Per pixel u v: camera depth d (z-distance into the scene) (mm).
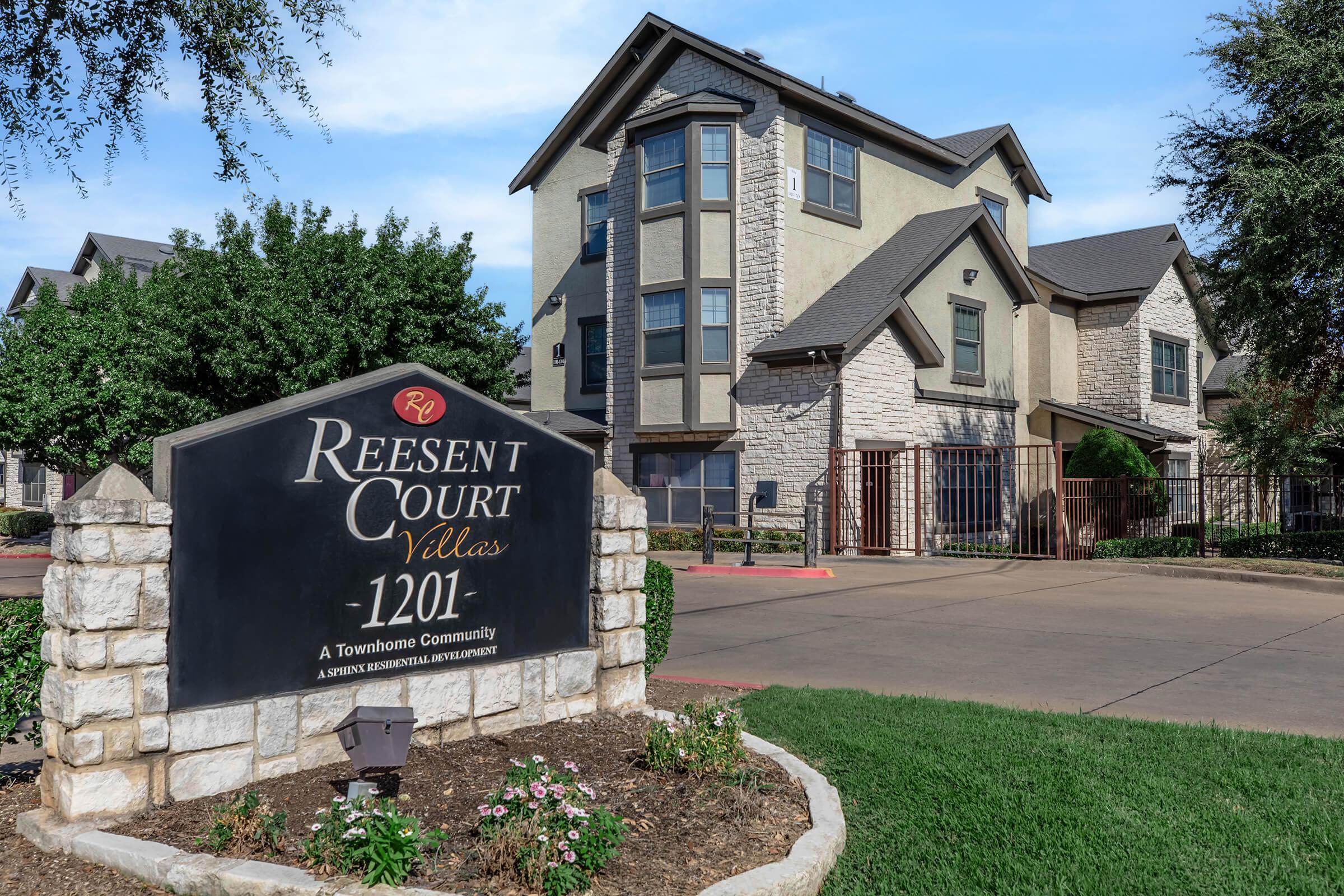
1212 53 17656
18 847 4664
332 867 4152
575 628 6984
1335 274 15484
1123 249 30797
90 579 4723
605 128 24984
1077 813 5188
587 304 27406
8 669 5363
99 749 4758
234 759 5188
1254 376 19656
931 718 7180
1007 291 25625
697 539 22156
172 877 4207
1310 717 7527
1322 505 28609
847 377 20656
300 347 17969
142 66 8852
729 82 22828
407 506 5988
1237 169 16469
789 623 12195
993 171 28578
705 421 22391
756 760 5988
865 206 24078
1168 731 6824
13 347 26578
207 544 5137
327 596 5609
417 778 5461
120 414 25281
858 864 4695
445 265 20156
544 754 5996
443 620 6160
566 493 6938
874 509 21078
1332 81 15711
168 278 22000
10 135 8562
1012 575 17297
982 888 4410
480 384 20984
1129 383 28047
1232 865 4594
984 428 24625
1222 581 16438
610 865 4402
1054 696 8289
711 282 22328
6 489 43469
